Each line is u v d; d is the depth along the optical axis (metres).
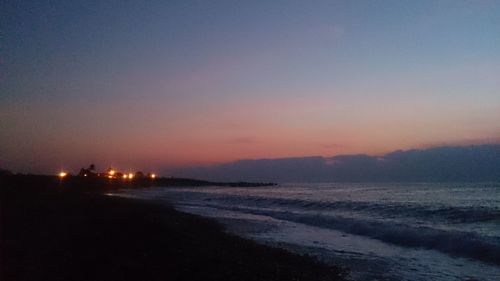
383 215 32.41
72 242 16.56
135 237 18.28
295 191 102.00
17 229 20.06
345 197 62.97
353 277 14.24
